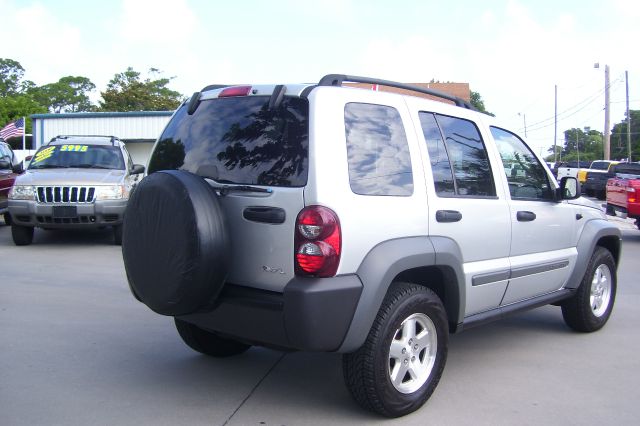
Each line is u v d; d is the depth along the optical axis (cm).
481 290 468
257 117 405
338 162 372
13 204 1059
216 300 389
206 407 421
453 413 417
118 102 4988
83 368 495
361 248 372
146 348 548
